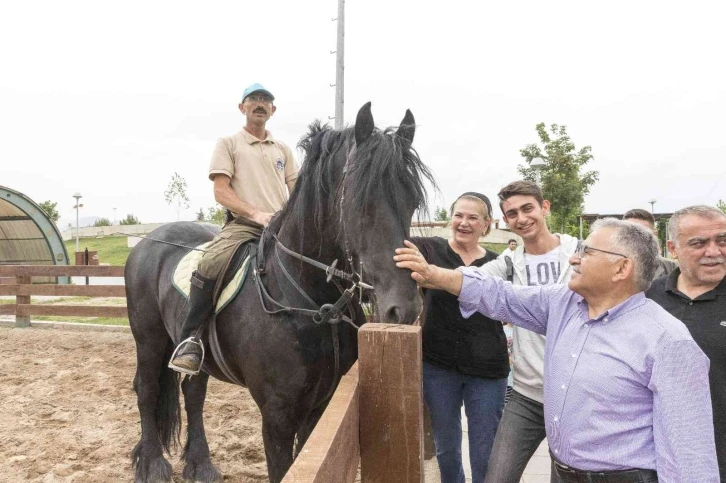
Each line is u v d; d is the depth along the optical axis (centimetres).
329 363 253
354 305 260
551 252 260
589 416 163
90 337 826
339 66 999
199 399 389
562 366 174
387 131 239
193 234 387
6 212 1529
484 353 275
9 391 573
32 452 419
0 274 909
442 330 279
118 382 605
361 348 168
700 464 142
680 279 225
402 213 212
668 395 147
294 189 264
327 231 243
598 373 162
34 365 679
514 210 258
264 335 255
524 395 250
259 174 315
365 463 171
